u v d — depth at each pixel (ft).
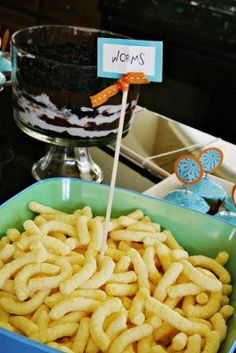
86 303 1.76
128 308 1.84
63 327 1.69
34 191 2.18
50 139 2.63
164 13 6.71
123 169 2.94
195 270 1.92
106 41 1.84
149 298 1.79
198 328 1.74
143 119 3.64
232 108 6.31
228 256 2.11
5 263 1.91
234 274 2.04
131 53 1.84
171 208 2.20
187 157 2.46
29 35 3.00
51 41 3.14
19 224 2.14
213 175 2.95
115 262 2.02
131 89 2.53
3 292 1.82
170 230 2.23
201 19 6.41
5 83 3.73
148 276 1.96
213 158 2.62
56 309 1.72
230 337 1.71
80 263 1.93
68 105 2.44
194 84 6.54
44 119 2.54
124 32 7.20
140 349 1.70
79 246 2.04
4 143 3.00
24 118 2.64
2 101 3.51
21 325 1.71
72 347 1.68
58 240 1.97
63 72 2.33
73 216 2.16
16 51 2.49
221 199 2.65
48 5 8.36
